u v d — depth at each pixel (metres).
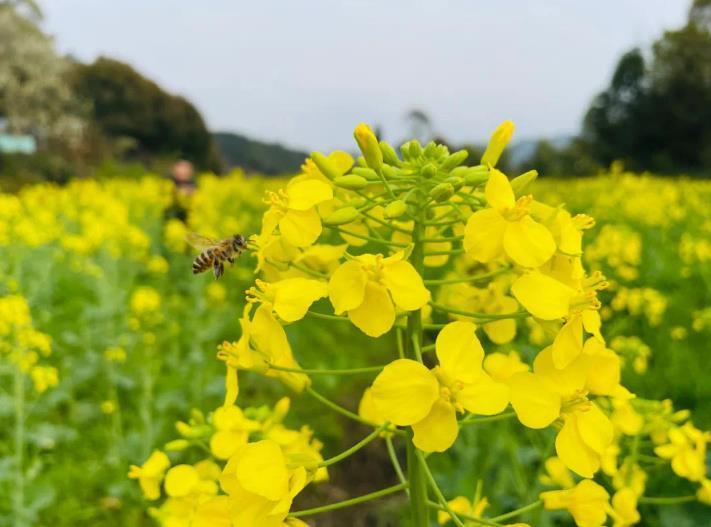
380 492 1.96
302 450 2.27
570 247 1.81
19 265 8.33
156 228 14.18
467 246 1.76
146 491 2.41
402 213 1.97
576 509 1.95
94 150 45.47
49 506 4.75
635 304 6.18
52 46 61.78
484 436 4.53
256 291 1.85
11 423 5.53
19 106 56.69
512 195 1.77
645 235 12.11
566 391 1.70
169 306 8.52
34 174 33.25
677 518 3.79
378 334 1.71
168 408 6.20
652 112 48.62
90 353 6.47
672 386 5.27
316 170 2.19
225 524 1.76
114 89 60.78
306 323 8.41
